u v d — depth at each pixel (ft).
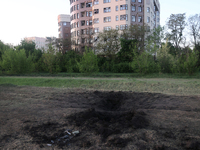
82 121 16.85
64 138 13.58
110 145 12.34
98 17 165.99
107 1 162.40
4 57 83.97
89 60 72.69
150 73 72.08
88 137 13.69
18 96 29.40
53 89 37.37
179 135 13.62
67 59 117.39
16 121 17.08
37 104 23.71
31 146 12.44
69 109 21.36
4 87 39.32
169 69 77.61
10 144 12.71
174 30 141.49
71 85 47.93
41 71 108.99
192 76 64.03
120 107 25.50
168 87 39.09
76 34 195.00
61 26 246.68
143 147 11.96
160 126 15.42
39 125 15.89
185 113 19.17
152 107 23.43
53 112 19.99
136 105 25.14
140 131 14.43
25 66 84.79
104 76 69.26
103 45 131.34
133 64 74.13
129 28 131.85
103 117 18.12
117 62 118.11
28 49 135.74
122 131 14.49
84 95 30.96
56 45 171.53
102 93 32.42
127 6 154.61
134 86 42.11
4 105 23.12
